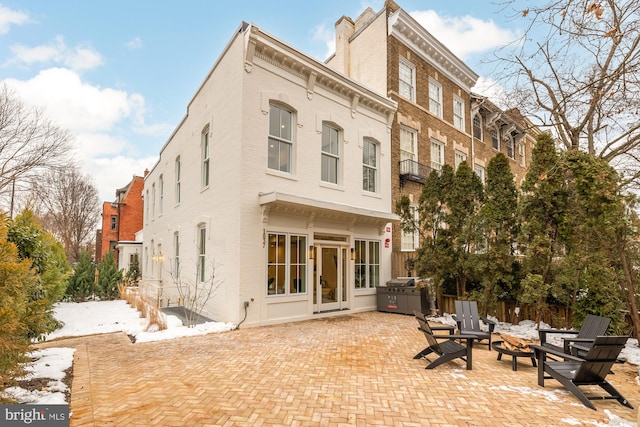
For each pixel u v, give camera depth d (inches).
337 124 459.8
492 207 369.7
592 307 278.7
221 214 390.3
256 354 243.8
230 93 386.3
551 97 391.5
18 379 182.2
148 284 482.0
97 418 139.5
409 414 146.3
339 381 186.9
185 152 543.8
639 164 390.9
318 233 424.8
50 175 753.6
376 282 498.9
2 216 155.9
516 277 364.5
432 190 423.5
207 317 403.5
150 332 316.2
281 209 377.7
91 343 281.7
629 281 264.7
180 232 542.0
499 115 756.0
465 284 417.7
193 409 149.2
